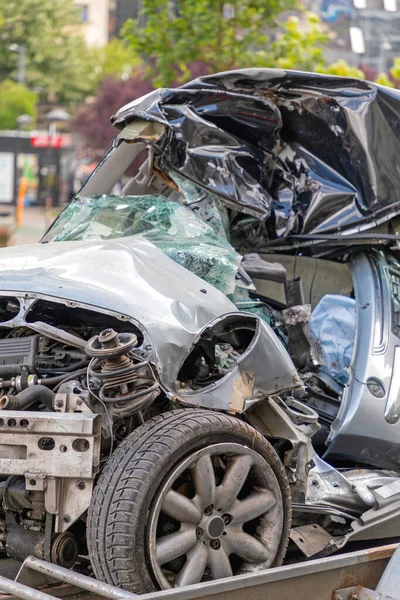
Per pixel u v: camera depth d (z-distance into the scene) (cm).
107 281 538
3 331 582
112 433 504
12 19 7856
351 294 771
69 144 3966
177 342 514
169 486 490
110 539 479
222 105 730
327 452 647
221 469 538
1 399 498
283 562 596
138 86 3781
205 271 608
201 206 697
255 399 539
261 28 1900
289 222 753
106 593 461
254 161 740
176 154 701
